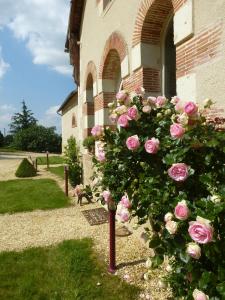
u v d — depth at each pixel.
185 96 4.11
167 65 5.60
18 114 59.28
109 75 8.18
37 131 43.16
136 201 2.65
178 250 2.00
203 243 1.73
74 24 11.20
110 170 3.09
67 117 22.00
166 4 5.04
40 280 3.74
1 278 3.83
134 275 3.74
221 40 3.46
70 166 9.87
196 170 2.33
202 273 1.88
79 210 6.93
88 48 9.77
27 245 4.92
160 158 2.61
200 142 2.28
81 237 5.15
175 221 2.01
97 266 4.04
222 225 1.87
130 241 4.80
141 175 2.65
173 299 2.84
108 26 7.49
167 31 5.53
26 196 8.66
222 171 2.28
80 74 11.43
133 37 5.84
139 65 5.58
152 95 5.54
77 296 3.34
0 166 18.92
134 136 2.63
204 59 3.74
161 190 2.36
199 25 3.82
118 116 2.98
